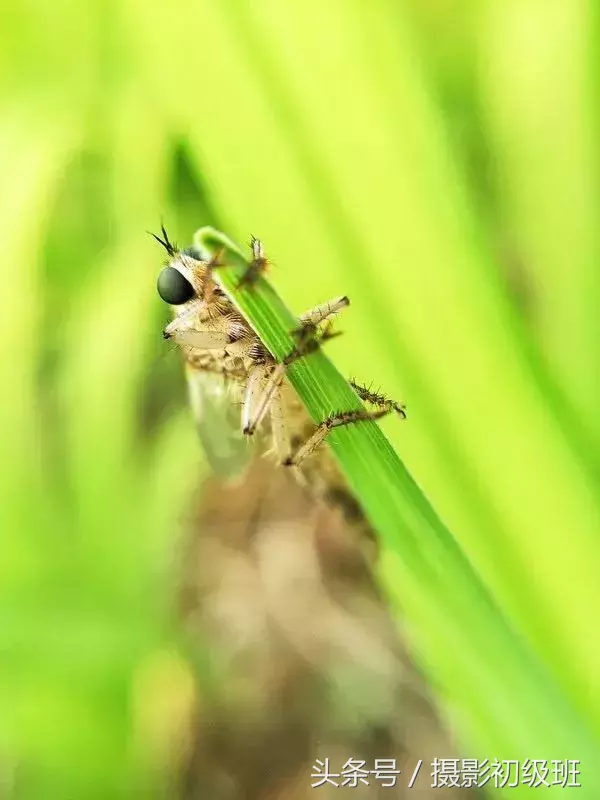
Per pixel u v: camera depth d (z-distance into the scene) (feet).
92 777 0.23
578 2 0.18
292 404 0.17
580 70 0.18
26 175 0.23
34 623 0.23
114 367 0.24
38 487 0.23
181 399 0.25
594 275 0.17
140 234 0.23
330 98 0.16
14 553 0.23
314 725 0.26
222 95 0.16
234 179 0.16
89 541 0.24
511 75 0.20
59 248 0.24
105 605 0.24
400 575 0.17
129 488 0.24
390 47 0.16
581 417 0.16
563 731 0.15
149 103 0.22
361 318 0.16
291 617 0.28
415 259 0.16
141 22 0.16
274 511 0.30
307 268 0.16
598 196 0.18
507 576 0.15
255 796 0.26
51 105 0.23
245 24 0.16
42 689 0.23
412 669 0.26
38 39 0.23
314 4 0.16
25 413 0.23
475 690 0.16
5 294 0.22
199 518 0.30
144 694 0.24
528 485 0.15
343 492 0.17
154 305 0.24
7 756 0.22
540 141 0.19
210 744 0.26
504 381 0.15
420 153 0.16
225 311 0.16
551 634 0.15
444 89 0.23
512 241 0.19
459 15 0.23
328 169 0.16
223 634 0.28
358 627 0.28
